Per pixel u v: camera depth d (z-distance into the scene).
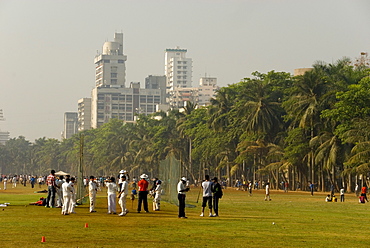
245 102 114.50
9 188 100.12
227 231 24.14
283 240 21.34
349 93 80.75
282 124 112.00
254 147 107.44
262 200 59.59
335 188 92.94
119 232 22.97
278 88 111.19
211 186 32.53
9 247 18.28
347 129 81.56
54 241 19.84
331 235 23.39
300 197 69.88
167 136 160.62
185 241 20.47
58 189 37.94
